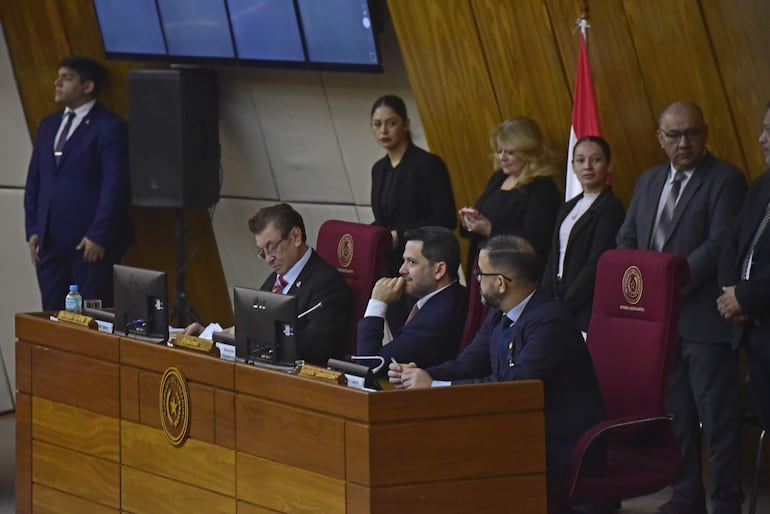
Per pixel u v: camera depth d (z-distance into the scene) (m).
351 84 26.19
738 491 18.84
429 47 23.50
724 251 18.22
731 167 19.06
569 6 21.48
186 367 15.90
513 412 14.02
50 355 18.09
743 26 19.72
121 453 17.00
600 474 15.50
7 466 23.83
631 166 21.75
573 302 19.64
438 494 13.77
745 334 18.05
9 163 29.08
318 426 14.18
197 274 29.67
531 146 21.23
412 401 13.65
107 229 26.98
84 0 28.05
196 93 27.30
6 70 28.86
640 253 16.17
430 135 24.31
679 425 19.19
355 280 19.73
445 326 17.91
